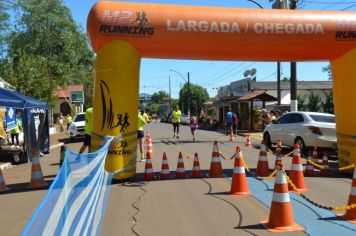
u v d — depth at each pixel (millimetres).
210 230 6715
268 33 11250
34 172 10969
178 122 29609
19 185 11289
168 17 10852
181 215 7660
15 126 20875
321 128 17031
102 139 10852
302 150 17781
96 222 6137
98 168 6836
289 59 12102
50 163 16203
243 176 9469
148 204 8539
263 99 35812
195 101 97938
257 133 33969
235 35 11141
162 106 126688
